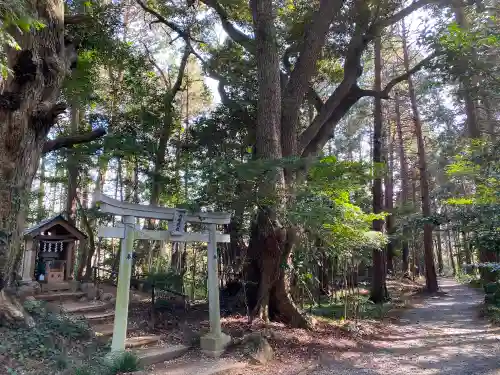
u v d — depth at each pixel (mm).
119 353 5367
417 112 20172
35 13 5637
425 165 19641
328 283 12797
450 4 10930
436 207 25797
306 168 8188
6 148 5688
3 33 3316
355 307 10602
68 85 9641
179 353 6363
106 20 9383
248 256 9727
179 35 13727
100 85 12617
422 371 6277
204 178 7098
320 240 9898
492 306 11875
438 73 12094
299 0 12969
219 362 6031
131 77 12016
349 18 12406
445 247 45875
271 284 8852
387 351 7746
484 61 9547
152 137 12898
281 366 6312
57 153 11500
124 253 5852
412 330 10164
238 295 9711
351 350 7672
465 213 9578
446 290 21125
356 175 8734
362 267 18984
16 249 5879
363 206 15750
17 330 5512
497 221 8461
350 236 8812
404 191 25219
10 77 5688
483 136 16078
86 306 7680
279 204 7484
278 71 9742
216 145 12781
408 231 18094
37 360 4969
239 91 12914
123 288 5730
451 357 7188
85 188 15812
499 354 7289
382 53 20891
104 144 10867
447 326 10648
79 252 13383
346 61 12320
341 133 26172
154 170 12492
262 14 9812
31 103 5906
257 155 9305
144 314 8281
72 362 5094
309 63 10523
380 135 15656
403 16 11852
